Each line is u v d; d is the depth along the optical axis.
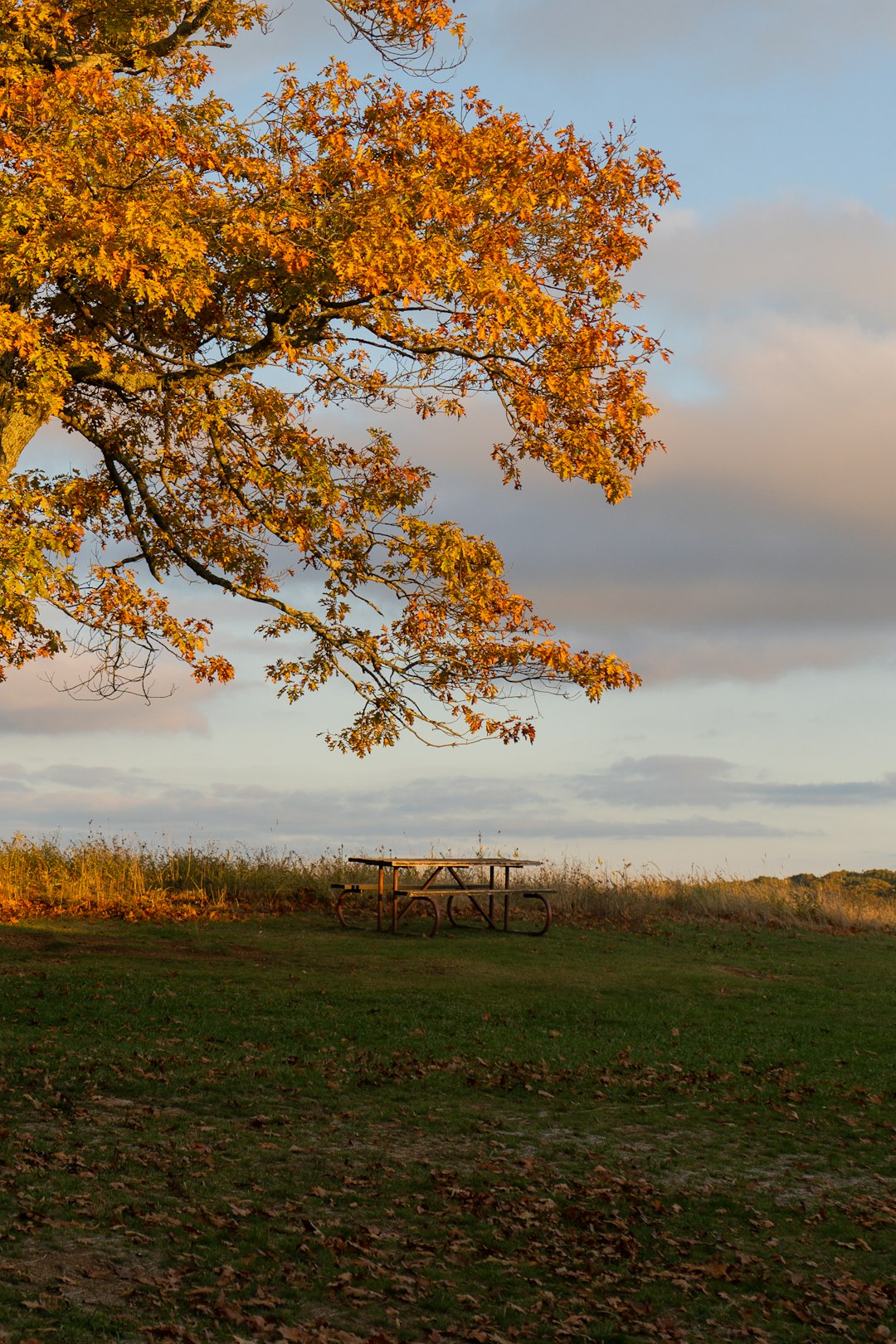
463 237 12.84
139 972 13.85
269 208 12.25
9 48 11.85
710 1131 9.02
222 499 16.05
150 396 15.32
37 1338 4.86
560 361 13.73
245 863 22.45
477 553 14.03
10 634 10.94
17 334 10.56
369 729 15.12
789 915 23.34
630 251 13.91
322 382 15.02
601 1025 12.62
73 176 10.73
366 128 13.25
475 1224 6.81
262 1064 10.10
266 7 15.38
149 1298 5.41
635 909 22.39
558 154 13.48
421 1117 8.91
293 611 15.17
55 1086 8.91
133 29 14.17
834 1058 11.64
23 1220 6.17
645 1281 6.20
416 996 13.42
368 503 14.70
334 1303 5.62
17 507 11.88
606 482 13.48
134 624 15.20
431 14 13.73
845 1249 6.79
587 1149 8.39
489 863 19.53
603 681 13.85
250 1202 6.81
